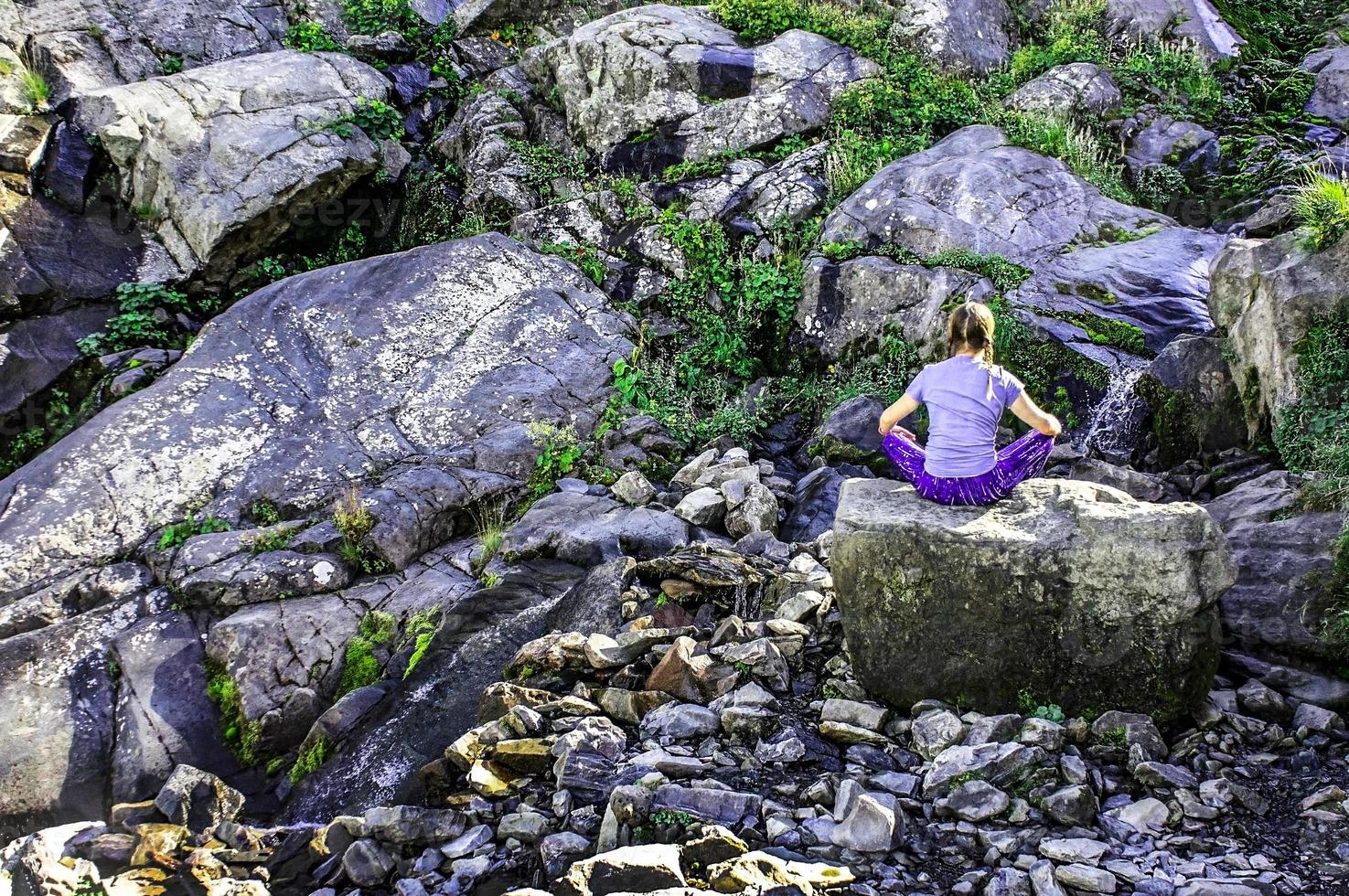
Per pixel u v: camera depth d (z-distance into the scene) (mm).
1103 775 4500
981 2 13203
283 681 6586
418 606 7008
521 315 9828
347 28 13656
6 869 4836
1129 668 4656
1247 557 5383
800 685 5352
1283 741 4602
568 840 4324
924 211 9562
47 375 9812
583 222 11023
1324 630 4957
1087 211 9688
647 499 7965
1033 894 3832
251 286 11039
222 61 12312
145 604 7156
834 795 4465
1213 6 13438
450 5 14375
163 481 8031
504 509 8070
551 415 8906
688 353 9883
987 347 5145
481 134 12078
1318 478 5727
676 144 11484
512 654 6203
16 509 7695
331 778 5859
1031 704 4809
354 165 11344
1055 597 4641
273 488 8094
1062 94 11703
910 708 5012
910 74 12062
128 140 10711
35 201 10539
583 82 12109
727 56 11781
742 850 4090
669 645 5633
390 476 8203
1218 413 6992
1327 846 3955
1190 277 8602
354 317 9586
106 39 12227
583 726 5031
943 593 4812
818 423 8922
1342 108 11742
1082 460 7141
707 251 10391
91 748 6297
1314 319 6266
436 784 5043
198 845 5086
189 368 8953
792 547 6957
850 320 9320
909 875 4023
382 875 4492
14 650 6707
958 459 5035
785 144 11312
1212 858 3969
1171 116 11586
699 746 4895
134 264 10609
